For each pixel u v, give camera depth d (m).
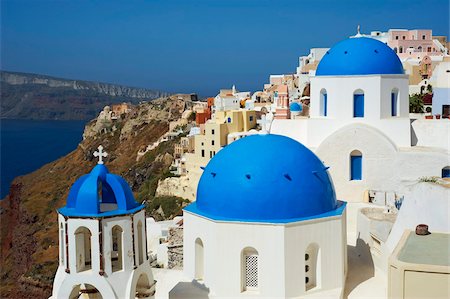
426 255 18.09
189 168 81.69
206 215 21.41
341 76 33.34
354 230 30.09
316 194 21.30
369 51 33.81
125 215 19.69
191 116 126.19
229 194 21.08
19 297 80.75
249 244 20.33
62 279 19.75
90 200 19.41
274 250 20.09
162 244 39.09
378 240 24.72
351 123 33.16
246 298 20.33
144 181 107.88
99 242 19.12
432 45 100.44
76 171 142.62
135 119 153.88
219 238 20.62
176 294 21.25
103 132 164.50
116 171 129.75
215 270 20.80
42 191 135.12
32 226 116.56
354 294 22.19
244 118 83.56
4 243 124.94
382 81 33.06
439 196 22.44
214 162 22.66
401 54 94.31
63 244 19.88
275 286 20.12
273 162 21.28
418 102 58.91
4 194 167.25
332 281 21.16
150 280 21.27
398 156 31.52
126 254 19.77
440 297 16.69
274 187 20.73
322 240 20.83
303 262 20.44
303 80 105.75
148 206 81.75
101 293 19.30
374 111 33.16
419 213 22.61
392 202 31.34
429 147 33.34
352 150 31.91
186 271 22.78
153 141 136.25
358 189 31.97
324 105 34.91
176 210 78.31
